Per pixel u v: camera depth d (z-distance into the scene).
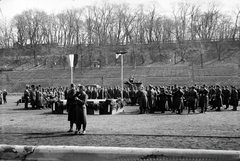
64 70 81.06
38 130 13.04
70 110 12.45
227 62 75.12
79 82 70.00
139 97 21.41
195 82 62.28
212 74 66.38
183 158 6.04
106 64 84.62
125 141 10.21
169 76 68.12
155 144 9.69
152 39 107.44
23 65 91.75
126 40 106.81
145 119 17.23
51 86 69.38
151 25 105.00
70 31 107.31
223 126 14.02
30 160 6.48
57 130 13.02
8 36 112.56
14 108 27.08
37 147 6.52
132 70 75.12
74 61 23.77
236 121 16.05
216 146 9.33
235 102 23.61
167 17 103.50
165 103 21.73
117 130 12.78
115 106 21.48
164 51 88.94
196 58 80.25
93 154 6.31
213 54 82.00
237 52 81.25
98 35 105.62
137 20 105.69
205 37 97.94
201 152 6.01
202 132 12.17
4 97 35.50
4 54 101.44
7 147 6.56
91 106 20.59
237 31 100.56
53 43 106.88
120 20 106.25
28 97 27.09
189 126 14.05
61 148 6.44
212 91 26.53
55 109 21.45
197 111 22.81
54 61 91.00
